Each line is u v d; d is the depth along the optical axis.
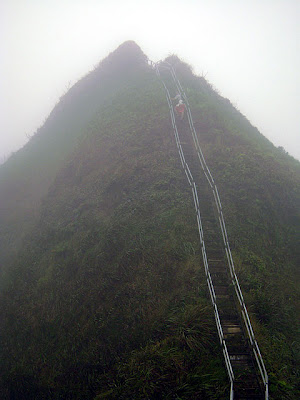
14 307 13.59
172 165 15.27
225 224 12.50
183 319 8.84
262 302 9.55
